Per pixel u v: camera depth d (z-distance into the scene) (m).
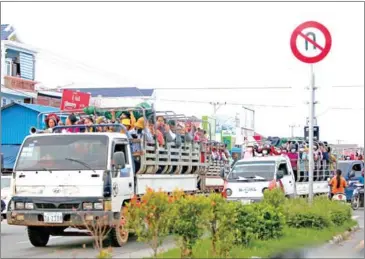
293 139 27.83
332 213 17.28
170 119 18.08
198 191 19.52
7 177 23.39
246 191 20.12
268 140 28.23
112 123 15.69
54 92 42.03
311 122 17.70
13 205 13.99
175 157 17.66
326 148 29.44
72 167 13.84
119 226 14.12
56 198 13.72
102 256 11.28
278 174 20.59
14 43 37.78
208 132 28.62
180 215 10.18
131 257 11.96
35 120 35.75
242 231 12.37
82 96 36.41
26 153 14.31
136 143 15.36
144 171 15.67
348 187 29.95
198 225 10.27
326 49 16.16
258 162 21.17
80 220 13.50
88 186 13.63
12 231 19.30
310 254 12.34
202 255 10.65
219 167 22.25
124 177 14.46
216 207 10.85
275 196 16.14
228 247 10.88
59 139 14.30
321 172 28.75
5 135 36.06
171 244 14.03
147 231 10.02
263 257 11.49
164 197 9.99
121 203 14.20
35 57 40.22
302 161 26.00
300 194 25.34
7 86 36.97
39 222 13.70
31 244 15.20
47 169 13.92
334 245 14.20
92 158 13.91
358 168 31.70
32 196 13.86
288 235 14.33
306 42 16.27
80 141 14.17
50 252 13.73
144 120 15.76
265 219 13.67
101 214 13.47
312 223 15.91
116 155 13.95
